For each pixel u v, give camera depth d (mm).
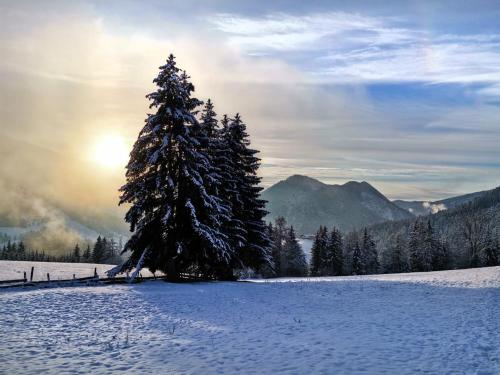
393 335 14000
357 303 22406
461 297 23047
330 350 12031
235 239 33156
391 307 20797
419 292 25781
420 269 81812
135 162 28312
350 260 90875
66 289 22938
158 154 26984
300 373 9961
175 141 28328
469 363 10547
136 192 27656
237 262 33781
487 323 15836
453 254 93000
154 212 28219
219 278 34500
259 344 12828
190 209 27328
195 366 10586
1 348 11773
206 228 28250
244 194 35844
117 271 28094
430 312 18906
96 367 10445
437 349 11961
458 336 13633
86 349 12047
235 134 36406
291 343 12953
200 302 21281
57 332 13891
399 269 91438
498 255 82500
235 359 11203
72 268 48656
